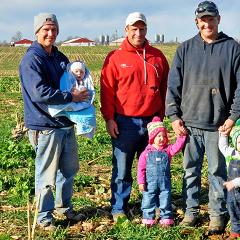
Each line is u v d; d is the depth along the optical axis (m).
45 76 3.69
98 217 4.13
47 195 3.82
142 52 3.91
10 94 16.08
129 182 4.11
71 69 3.73
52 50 3.83
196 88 3.66
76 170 4.01
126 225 3.82
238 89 3.58
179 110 3.81
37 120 3.72
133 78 3.88
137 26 3.81
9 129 8.58
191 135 3.77
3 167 5.83
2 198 4.67
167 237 3.65
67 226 3.94
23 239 3.67
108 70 3.92
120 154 4.02
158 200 3.92
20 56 52.25
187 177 3.86
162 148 3.83
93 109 3.80
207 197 4.63
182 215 4.17
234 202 3.55
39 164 3.83
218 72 3.60
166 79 4.04
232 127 3.65
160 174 3.79
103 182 5.25
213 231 3.73
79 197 4.68
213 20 3.54
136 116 3.94
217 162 3.73
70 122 3.82
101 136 7.27
